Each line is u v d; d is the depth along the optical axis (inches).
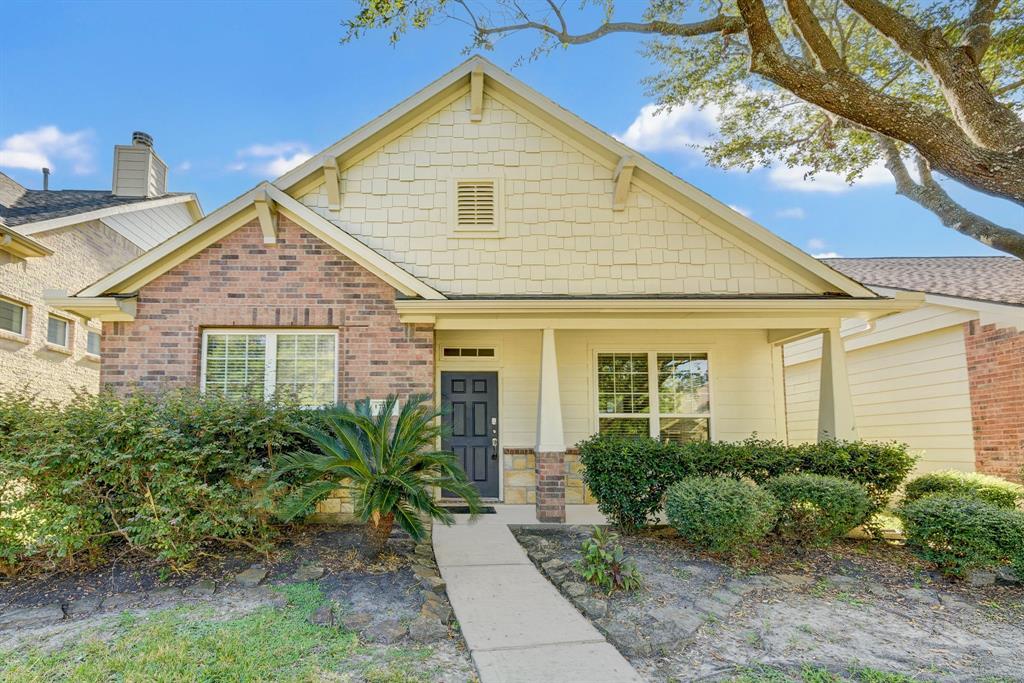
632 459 300.7
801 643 187.2
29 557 231.5
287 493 251.1
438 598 210.4
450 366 402.3
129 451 225.9
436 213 371.2
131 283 327.9
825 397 361.1
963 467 394.6
